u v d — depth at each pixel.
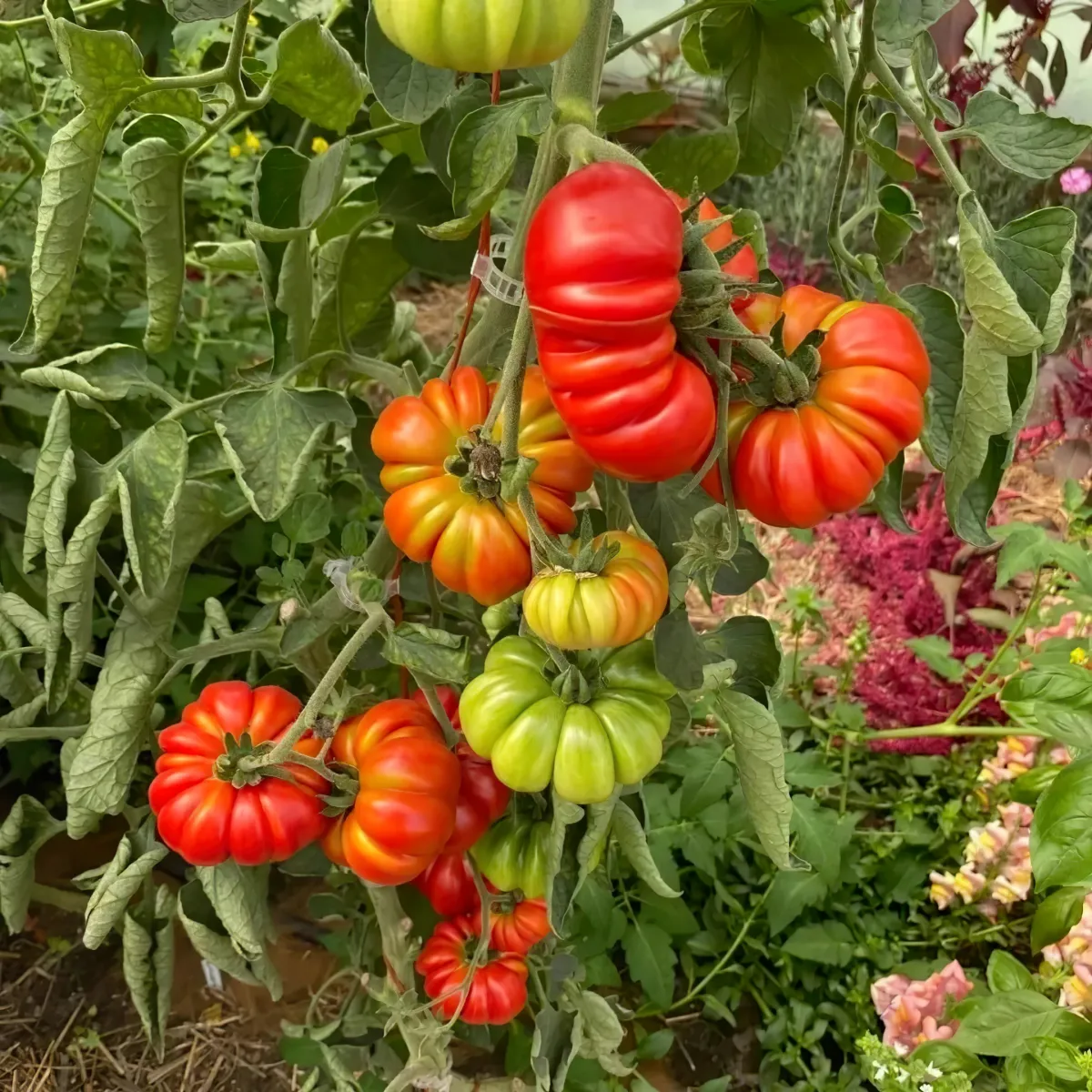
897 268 3.68
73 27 0.70
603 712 0.85
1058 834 1.23
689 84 3.80
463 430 0.85
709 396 0.63
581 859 0.93
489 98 0.94
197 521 1.15
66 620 1.05
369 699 1.07
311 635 1.04
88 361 1.03
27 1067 1.67
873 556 2.64
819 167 3.73
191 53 1.86
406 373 1.05
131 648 1.17
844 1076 1.66
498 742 0.85
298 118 2.54
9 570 1.60
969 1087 1.26
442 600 1.37
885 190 1.00
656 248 0.57
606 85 3.66
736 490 0.74
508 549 0.83
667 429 0.61
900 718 2.19
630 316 0.57
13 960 1.80
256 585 2.02
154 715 1.29
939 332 0.82
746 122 1.14
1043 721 1.48
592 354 0.60
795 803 1.81
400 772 0.93
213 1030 1.74
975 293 0.75
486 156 0.74
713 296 0.60
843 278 1.00
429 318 3.63
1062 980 1.49
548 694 0.86
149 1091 1.66
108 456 1.20
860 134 1.00
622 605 0.74
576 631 0.74
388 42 0.79
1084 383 2.40
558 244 0.58
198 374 2.01
